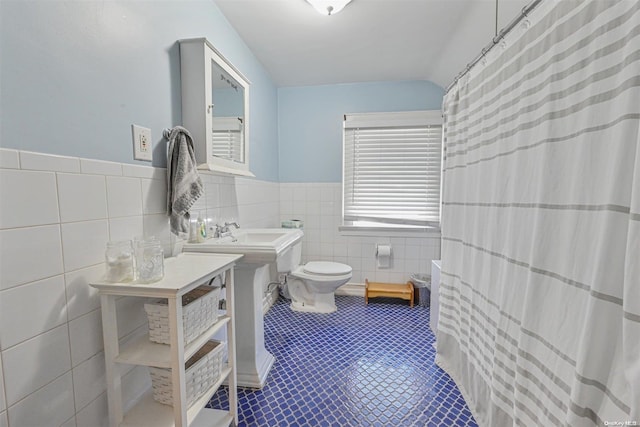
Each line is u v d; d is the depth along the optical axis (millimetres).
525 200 989
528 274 951
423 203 2830
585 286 767
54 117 801
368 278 2939
